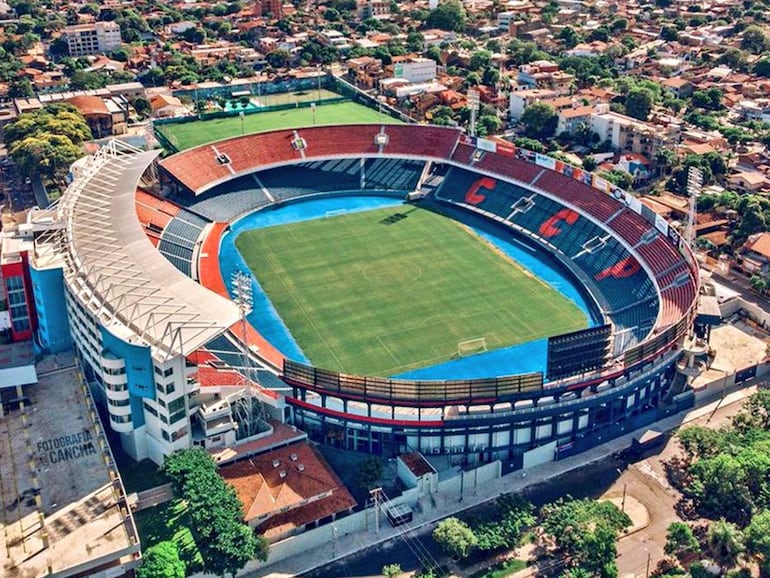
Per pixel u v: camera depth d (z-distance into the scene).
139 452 134.25
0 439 129.62
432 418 134.38
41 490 118.62
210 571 111.12
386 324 179.38
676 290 172.12
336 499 123.50
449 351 168.62
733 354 167.75
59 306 151.12
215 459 128.25
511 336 174.62
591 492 131.25
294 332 175.75
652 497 129.88
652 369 146.00
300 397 139.25
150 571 108.00
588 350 136.12
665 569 115.06
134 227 164.88
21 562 105.50
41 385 143.75
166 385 123.75
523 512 121.19
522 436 137.50
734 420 142.38
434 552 119.19
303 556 118.69
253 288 195.25
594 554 112.25
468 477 132.12
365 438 137.62
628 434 145.25
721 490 123.88
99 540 109.19
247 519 117.31
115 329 128.75
